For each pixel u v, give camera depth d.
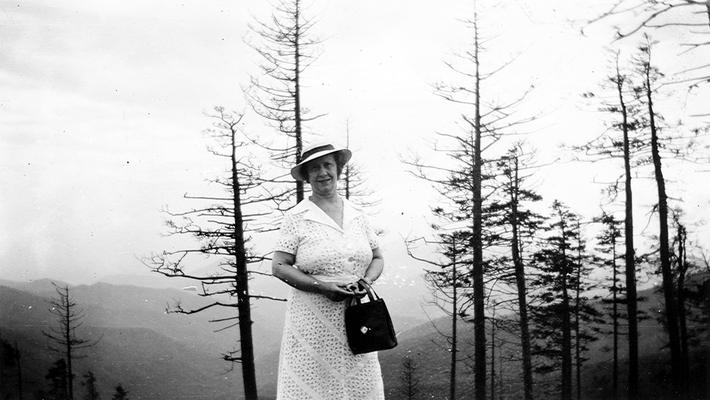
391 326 3.52
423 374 58.66
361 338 3.43
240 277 19.05
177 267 18.33
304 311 3.59
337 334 3.54
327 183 3.72
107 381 105.56
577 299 30.73
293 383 3.54
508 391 43.75
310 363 3.52
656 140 19.14
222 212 18.84
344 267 3.60
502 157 22.52
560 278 27.50
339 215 3.77
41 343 83.12
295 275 3.52
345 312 3.50
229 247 18.72
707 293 26.81
